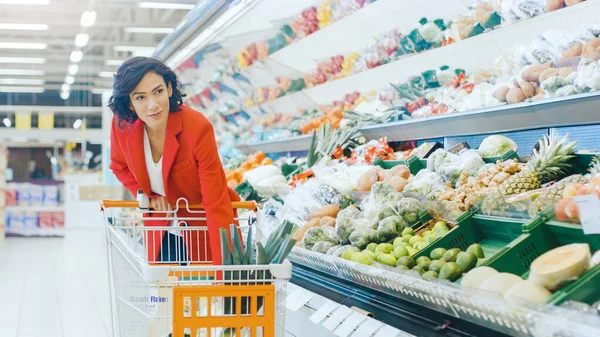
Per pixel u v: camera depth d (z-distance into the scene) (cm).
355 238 291
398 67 468
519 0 326
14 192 1356
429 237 262
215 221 245
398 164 397
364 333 230
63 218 1366
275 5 502
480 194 258
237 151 780
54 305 569
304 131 575
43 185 1366
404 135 436
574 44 293
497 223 247
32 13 1034
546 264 187
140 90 247
